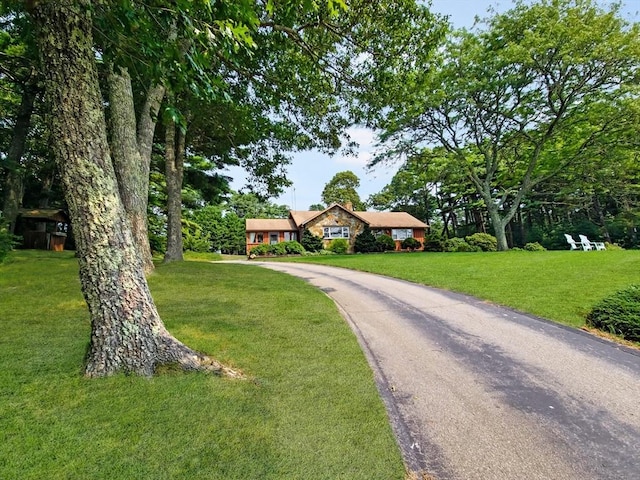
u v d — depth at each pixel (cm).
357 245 2842
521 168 2206
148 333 328
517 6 1653
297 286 865
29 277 736
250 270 1122
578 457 252
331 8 412
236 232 4069
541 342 489
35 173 1773
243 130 1175
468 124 2020
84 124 313
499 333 530
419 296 791
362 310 675
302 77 847
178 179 1266
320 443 248
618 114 1648
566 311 611
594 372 394
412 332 541
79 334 416
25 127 1359
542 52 1571
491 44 1747
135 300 328
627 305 527
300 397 312
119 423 247
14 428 233
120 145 792
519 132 1927
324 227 2903
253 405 288
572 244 2070
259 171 1446
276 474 212
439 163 2114
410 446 262
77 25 313
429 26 716
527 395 345
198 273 923
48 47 305
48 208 1791
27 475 194
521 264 1120
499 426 291
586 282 789
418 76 796
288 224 3080
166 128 1228
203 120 1173
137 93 1034
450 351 463
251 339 445
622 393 347
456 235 3828
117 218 330
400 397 340
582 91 1703
